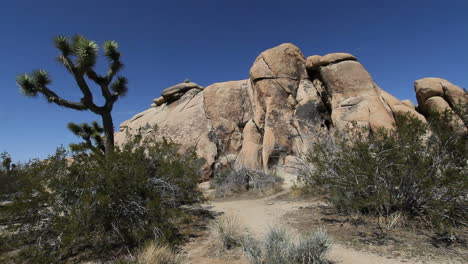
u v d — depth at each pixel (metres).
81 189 5.47
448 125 6.14
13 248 5.16
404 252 4.59
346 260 4.46
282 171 16.92
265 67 20.64
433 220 5.42
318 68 19.89
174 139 22.33
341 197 7.31
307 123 18.09
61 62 10.49
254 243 4.84
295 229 6.35
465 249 4.56
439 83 17.23
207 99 23.67
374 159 6.10
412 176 5.83
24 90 10.23
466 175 5.12
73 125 15.13
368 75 17.77
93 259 5.06
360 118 15.46
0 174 8.72
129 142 7.44
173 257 4.77
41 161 5.64
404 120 6.48
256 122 20.17
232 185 14.33
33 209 5.19
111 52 11.41
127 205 5.69
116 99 11.74
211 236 6.20
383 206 6.64
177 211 6.41
